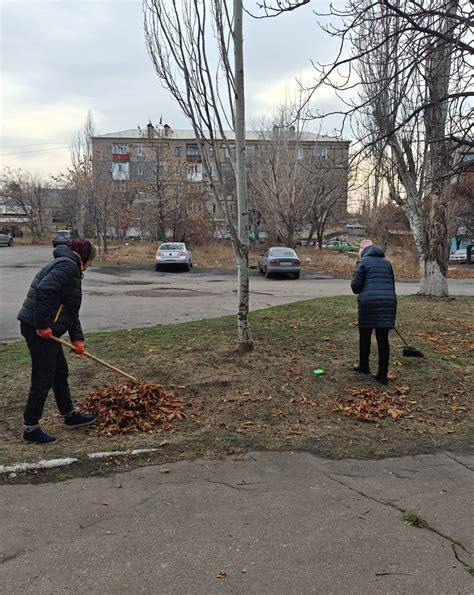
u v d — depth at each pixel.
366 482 3.62
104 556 2.66
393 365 6.63
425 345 7.66
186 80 6.06
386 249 34.91
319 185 33.78
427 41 5.50
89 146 46.59
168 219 36.28
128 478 3.59
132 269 25.56
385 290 5.84
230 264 29.33
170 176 36.19
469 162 6.35
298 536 2.88
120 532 2.90
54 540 2.80
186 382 5.73
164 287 17.34
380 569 2.58
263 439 4.34
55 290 4.02
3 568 2.55
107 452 3.97
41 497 3.29
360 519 3.08
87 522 3.00
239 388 5.59
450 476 3.76
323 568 2.58
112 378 5.83
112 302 13.09
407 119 5.54
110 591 2.38
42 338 4.05
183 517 3.07
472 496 3.44
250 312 10.70
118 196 39.78
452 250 42.19
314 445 4.27
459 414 5.18
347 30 5.12
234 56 6.12
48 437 4.18
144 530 2.92
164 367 6.23
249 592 2.39
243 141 6.38
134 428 4.47
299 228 38.78
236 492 3.41
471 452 4.25
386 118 6.36
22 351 7.10
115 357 6.67
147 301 13.39
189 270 25.62
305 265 29.02
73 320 4.44
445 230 13.05
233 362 6.48
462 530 2.98
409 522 3.06
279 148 33.00
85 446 4.10
